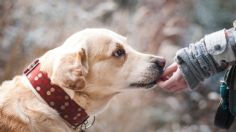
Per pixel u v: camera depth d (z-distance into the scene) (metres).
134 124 6.65
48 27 6.71
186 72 3.43
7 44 6.65
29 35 6.53
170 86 3.60
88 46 3.66
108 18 7.60
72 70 3.35
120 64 3.73
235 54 3.32
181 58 3.43
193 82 3.46
